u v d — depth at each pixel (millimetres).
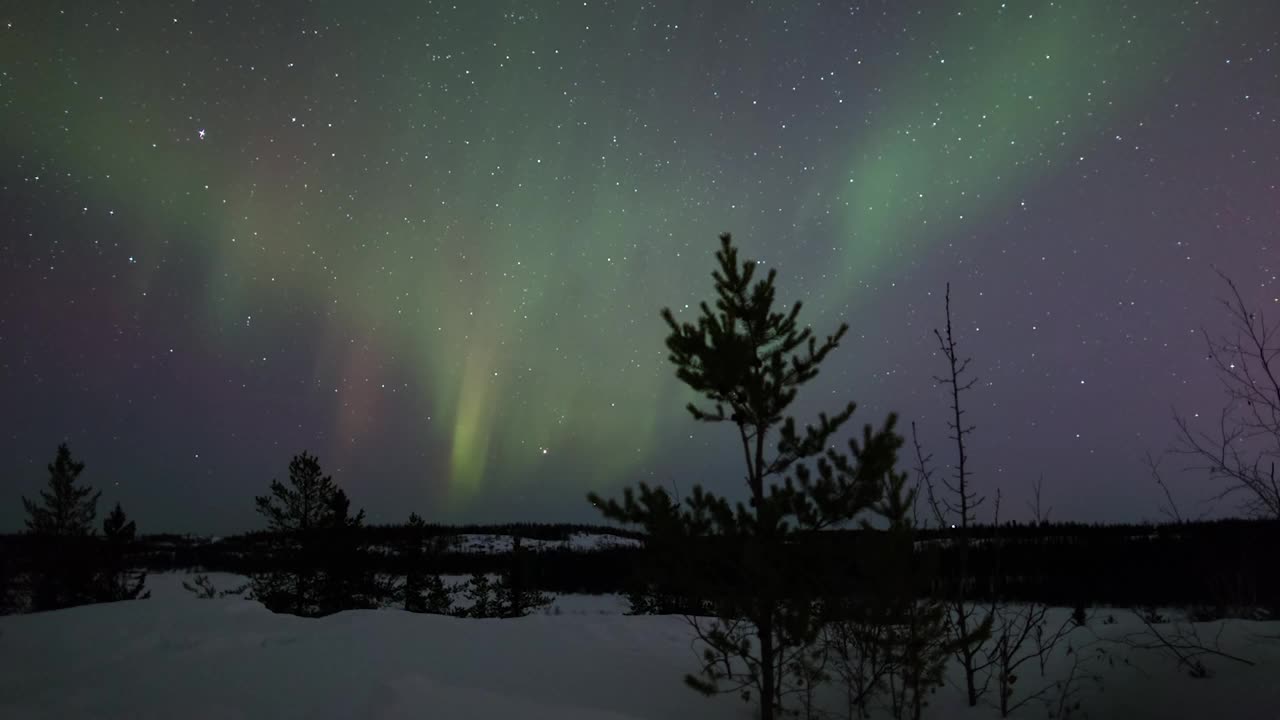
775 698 7516
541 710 6105
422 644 8211
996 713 7051
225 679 6840
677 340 7293
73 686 7039
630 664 8289
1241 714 5664
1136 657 7395
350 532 18625
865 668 7977
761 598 6590
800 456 6957
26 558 16828
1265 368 6199
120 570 17578
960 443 7918
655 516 6719
